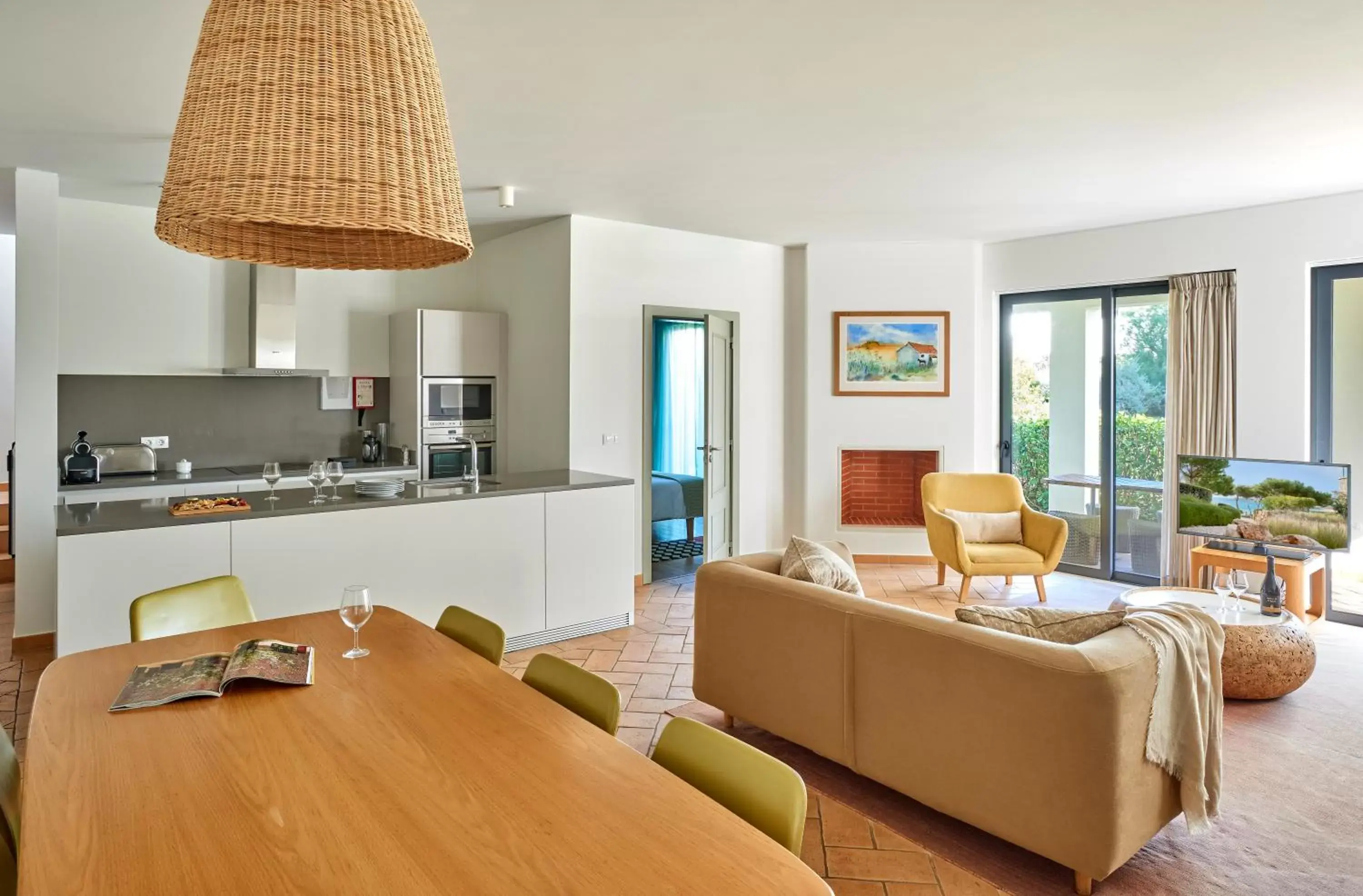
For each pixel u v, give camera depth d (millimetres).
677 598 5715
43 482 4449
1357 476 5141
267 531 3705
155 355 5379
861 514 7105
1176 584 5805
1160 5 2623
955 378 6691
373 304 6316
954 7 2629
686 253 6270
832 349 6797
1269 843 2629
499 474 5441
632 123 3738
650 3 2586
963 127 3820
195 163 1175
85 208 5105
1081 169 4512
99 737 1666
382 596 4027
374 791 1442
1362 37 2855
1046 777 2336
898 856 2557
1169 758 2408
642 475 6062
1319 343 5238
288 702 1856
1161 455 5977
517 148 4121
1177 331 5746
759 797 1443
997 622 2633
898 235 6402
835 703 2930
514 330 6273
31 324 4395
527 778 1493
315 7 1206
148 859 1223
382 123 1230
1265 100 3465
